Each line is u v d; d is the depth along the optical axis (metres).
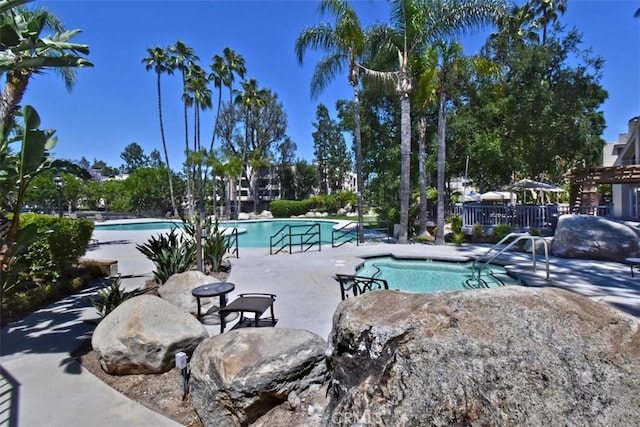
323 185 52.16
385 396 1.96
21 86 4.05
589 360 1.87
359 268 9.73
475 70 15.36
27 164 3.59
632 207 15.32
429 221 15.94
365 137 18.70
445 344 2.02
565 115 14.82
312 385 2.98
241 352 2.97
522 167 17.14
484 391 1.84
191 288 5.61
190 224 9.00
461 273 9.66
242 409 2.75
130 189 36.47
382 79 14.12
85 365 3.90
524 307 2.12
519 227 14.12
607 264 8.98
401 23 13.19
